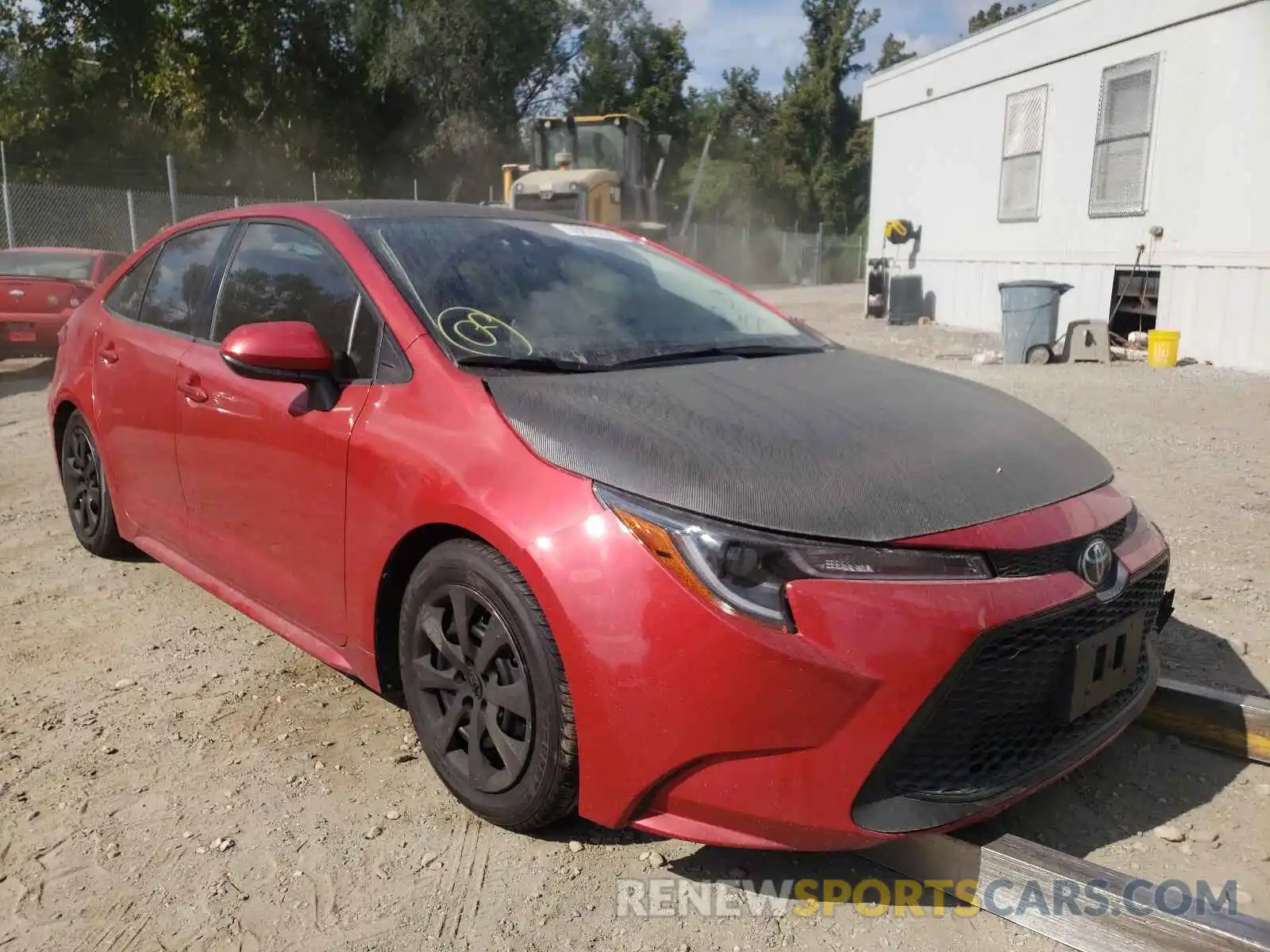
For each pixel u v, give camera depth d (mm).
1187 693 3066
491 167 35906
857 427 2613
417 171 35719
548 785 2416
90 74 31922
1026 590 2260
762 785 2156
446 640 2645
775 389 2863
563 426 2477
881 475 2373
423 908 2371
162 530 3939
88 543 4719
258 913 2354
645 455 2346
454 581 2580
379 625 2857
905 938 2297
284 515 3131
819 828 2150
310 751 3037
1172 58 11133
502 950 2242
